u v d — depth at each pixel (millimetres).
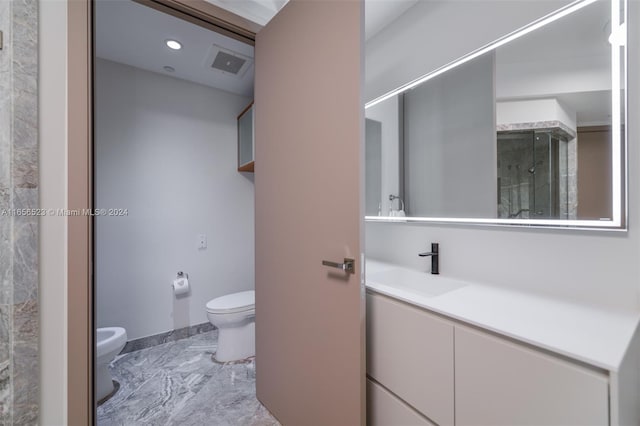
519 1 1170
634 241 909
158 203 2490
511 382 746
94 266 1175
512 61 1202
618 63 938
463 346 849
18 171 999
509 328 773
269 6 1641
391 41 1737
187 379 1932
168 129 2537
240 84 2721
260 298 1633
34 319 1029
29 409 1016
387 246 1770
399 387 1052
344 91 1090
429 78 1530
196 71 2461
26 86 1016
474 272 1323
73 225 1103
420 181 1588
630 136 917
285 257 1420
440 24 1466
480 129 1315
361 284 1046
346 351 1104
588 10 1007
